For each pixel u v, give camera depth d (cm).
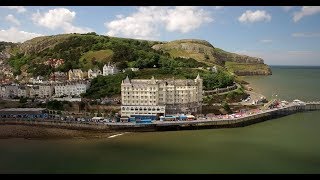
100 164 15775
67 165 15638
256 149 18138
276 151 17738
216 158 16600
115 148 18562
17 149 18462
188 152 17700
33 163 15950
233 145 18988
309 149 18088
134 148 18525
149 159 16525
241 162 16062
